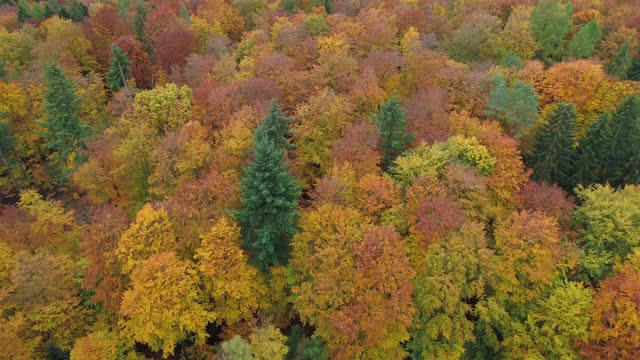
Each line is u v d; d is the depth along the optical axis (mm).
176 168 41875
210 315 31797
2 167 56562
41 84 57031
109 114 57812
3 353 29875
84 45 70062
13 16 84438
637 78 50969
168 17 68062
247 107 43281
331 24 62406
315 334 31750
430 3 68938
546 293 32188
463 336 31859
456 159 36625
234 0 77312
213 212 35500
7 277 35750
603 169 41844
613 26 58344
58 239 40812
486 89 47000
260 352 29719
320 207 34156
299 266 33719
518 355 31391
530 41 56625
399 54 53375
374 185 34812
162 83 60625
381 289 29375
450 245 31078
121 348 32781
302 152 43000
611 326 28859
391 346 30609
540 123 44094
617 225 33625
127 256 32906
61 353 32219
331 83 49688
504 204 37688
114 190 47281
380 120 40812
